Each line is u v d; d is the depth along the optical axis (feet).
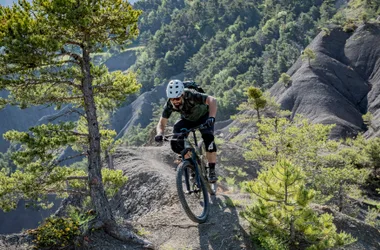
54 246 19.81
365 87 357.41
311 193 20.53
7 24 22.09
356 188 84.23
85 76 25.45
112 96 27.84
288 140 57.36
